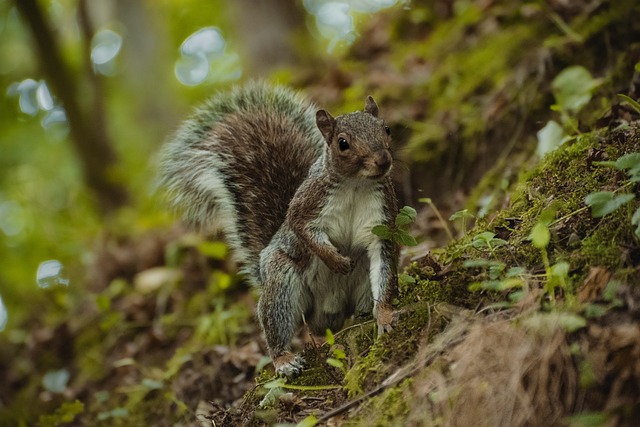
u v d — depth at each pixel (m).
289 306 8.80
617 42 12.22
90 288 16.31
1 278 19.73
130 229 17.94
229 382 10.95
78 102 21.23
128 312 14.34
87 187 21.64
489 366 6.46
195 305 13.55
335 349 8.28
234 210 9.98
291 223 8.75
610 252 7.18
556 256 7.67
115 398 12.60
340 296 8.98
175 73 26.58
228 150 10.23
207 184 10.21
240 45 19.52
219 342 12.01
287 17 19.16
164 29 25.83
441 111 13.52
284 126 10.38
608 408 5.88
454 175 12.72
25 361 15.09
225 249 12.65
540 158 10.72
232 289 13.44
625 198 6.86
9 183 23.84
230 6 19.75
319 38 23.22
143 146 24.30
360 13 20.28
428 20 16.73
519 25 14.18
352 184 8.49
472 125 12.78
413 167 12.91
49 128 25.98
